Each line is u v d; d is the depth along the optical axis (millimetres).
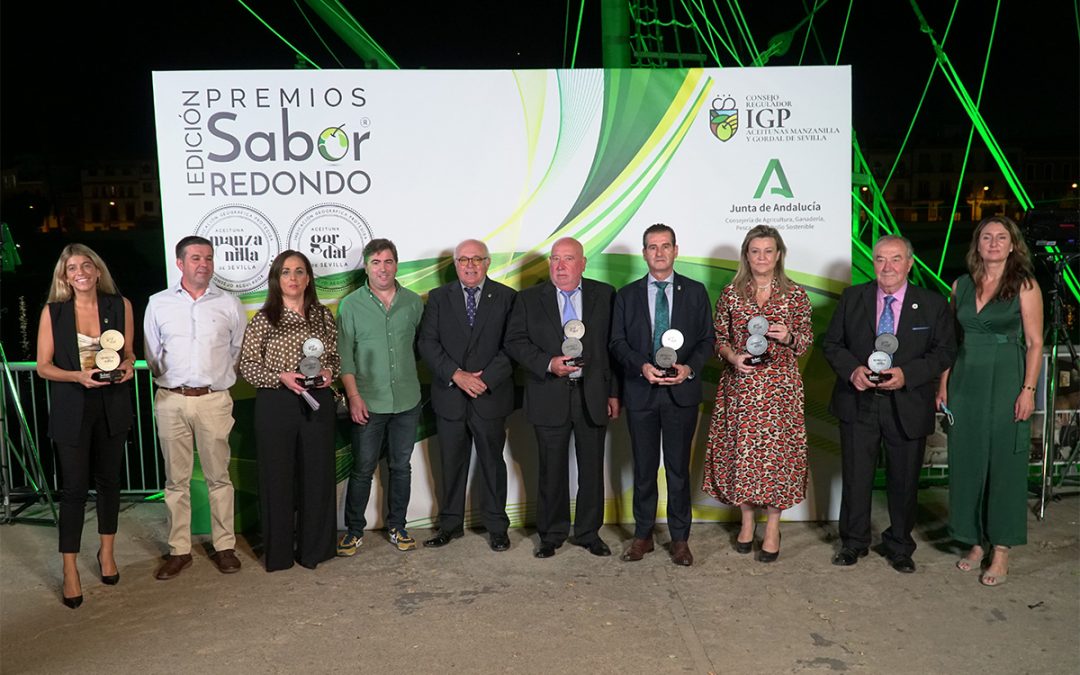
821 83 5039
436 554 4770
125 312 4289
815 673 3334
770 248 4344
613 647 3582
